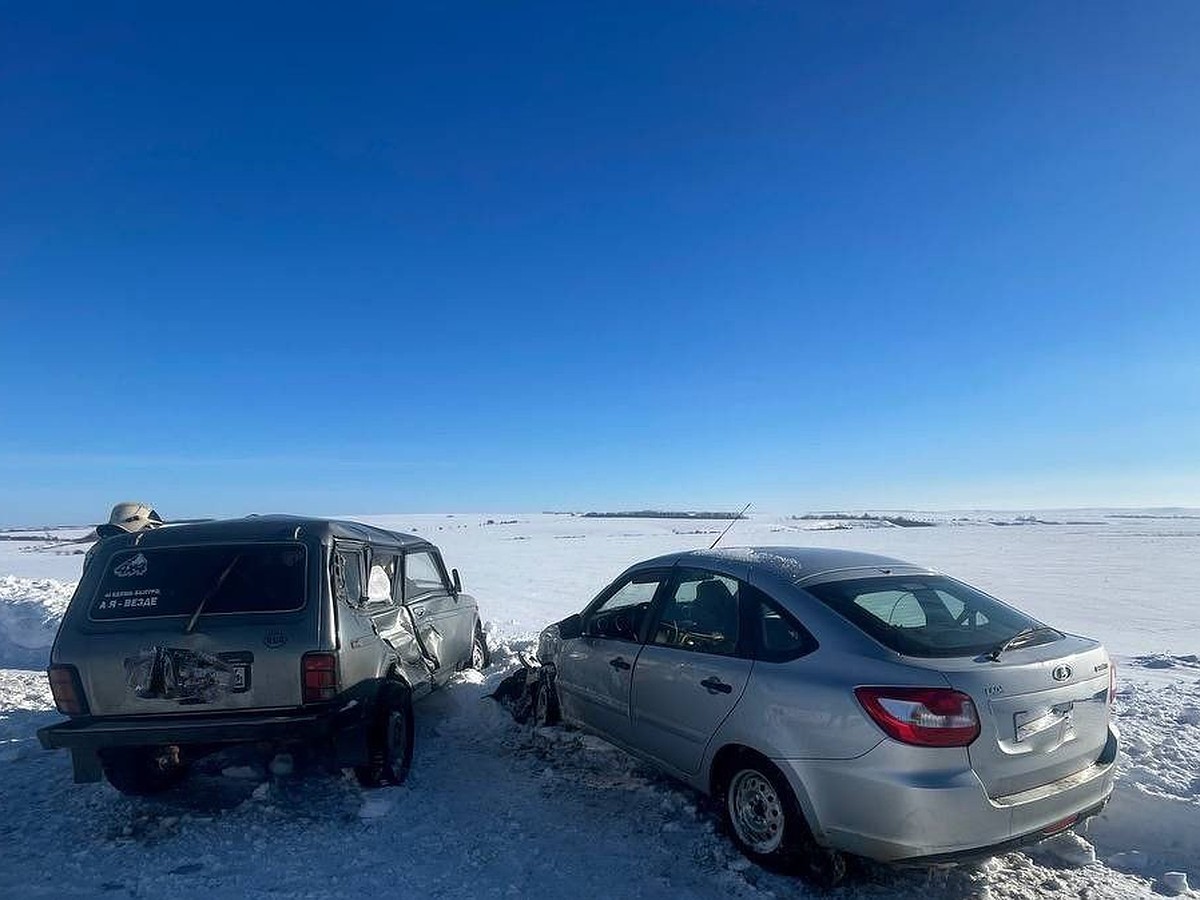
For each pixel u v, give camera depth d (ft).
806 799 12.05
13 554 174.60
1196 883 12.67
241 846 13.84
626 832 14.39
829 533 225.35
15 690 26.25
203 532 16.31
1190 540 169.99
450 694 23.40
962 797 10.98
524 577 97.71
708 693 14.05
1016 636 12.90
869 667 11.94
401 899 11.96
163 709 14.75
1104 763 12.85
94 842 14.11
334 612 15.43
